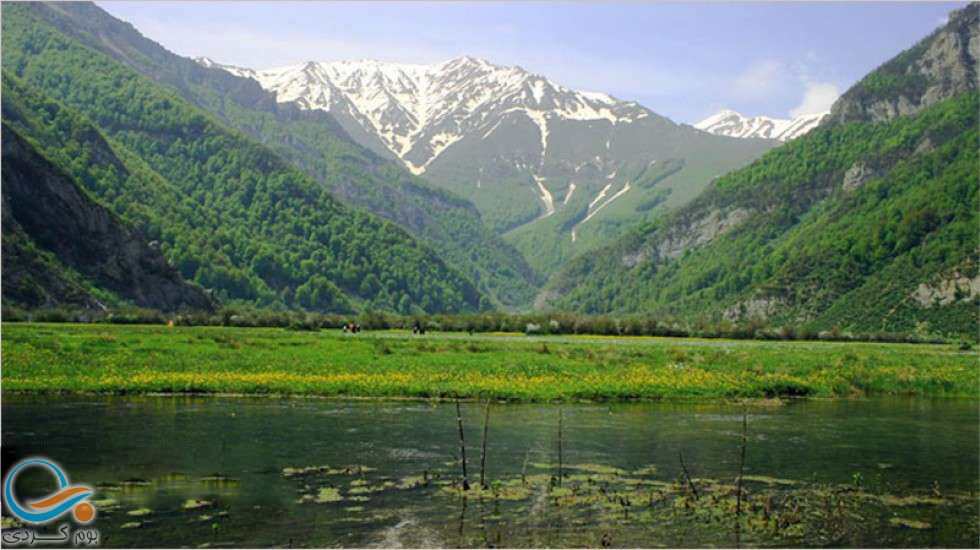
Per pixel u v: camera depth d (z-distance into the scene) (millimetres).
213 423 50250
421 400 62125
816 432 52281
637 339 118625
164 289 171625
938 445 48375
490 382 66188
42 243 151250
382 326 135000
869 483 39188
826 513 34438
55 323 102188
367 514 33031
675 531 31734
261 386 63062
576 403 63188
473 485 37625
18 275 129875
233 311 137250
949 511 34875
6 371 61750
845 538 31359
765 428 53438
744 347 98062
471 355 76375
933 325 155750
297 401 60031
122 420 50312
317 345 78625
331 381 64625
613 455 44312
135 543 29391
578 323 133500
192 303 176750
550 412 58219
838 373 78062
